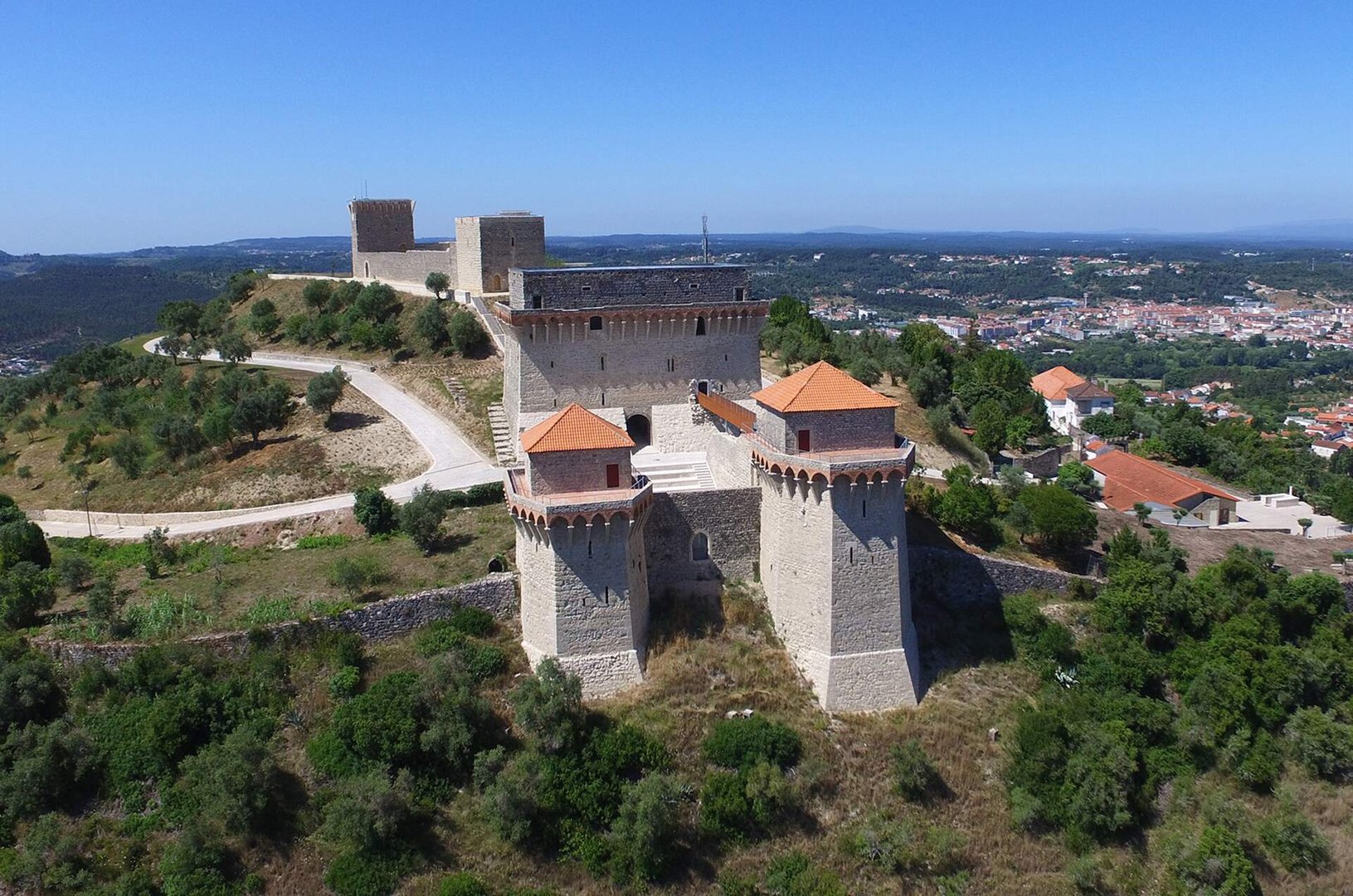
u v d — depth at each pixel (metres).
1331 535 93.50
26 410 120.81
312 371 114.50
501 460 81.69
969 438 112.88
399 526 71.19
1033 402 131.50
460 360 106.50
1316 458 158.12
